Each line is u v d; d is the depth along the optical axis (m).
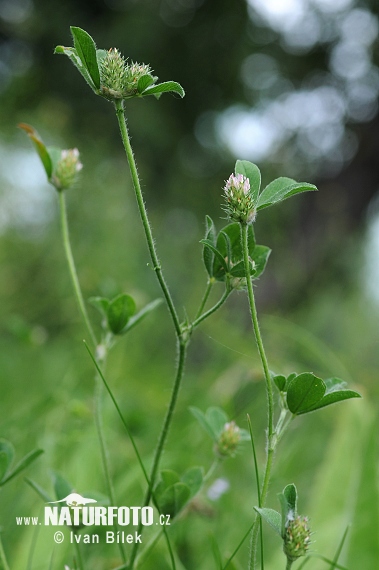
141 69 0.33
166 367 1.08
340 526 0.45
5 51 2.17
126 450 0.57
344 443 0.50
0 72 2.10
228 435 0.38
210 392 0.68
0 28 2.12
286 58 2.27
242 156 2.08
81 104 2.09
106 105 2.09
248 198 0.31
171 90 0.33
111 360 0.82
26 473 0.51
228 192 0.32
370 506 0.45
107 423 0.58
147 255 1.38
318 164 2.22
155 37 2.13
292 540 0.31
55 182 0.39
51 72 2.11
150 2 2.18
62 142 1.49
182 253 1.48
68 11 2.19
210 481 0.53
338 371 0.66
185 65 2.20
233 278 0.33
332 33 2.22
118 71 0.32
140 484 0.49
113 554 0.45
